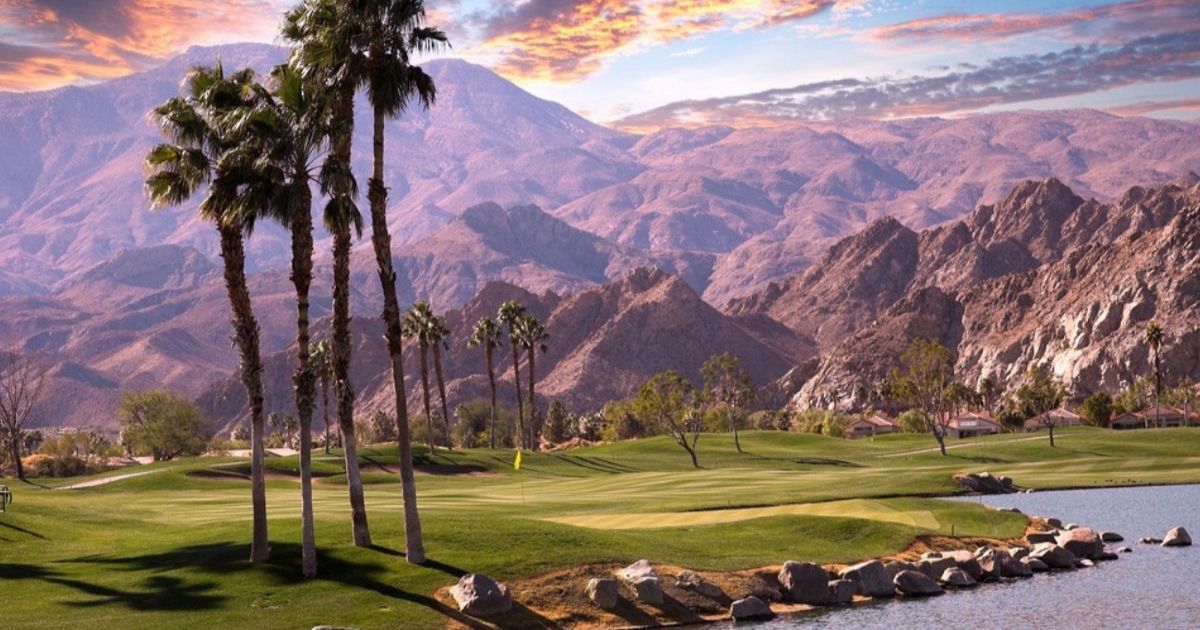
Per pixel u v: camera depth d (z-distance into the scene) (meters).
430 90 43.00
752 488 84.94
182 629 36.88
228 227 42.28
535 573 42.88
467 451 137.88
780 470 118.38
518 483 104.38
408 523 43.19
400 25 41.91
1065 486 92.44
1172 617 42.31
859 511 61.56
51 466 125.69
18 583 42.22
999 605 44.81
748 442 164.50
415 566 42.84
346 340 43.81
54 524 57.06
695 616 42.28
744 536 52.69
